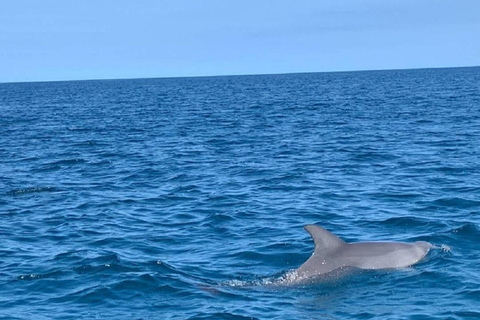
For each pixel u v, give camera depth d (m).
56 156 44.78
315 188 31.25
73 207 28.64
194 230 24.30
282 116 76.44
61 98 150.00
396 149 43.50
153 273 18.70
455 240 21.62
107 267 19.52
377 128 58.31
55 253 21.50
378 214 25.81
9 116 88.62
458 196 28.22
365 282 17.53
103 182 34.59
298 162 39.28
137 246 22.25
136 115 85.69
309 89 161.25
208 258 20.64
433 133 52.44
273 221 25.20
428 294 16.66
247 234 23.44
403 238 22.36
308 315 15.58
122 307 16.45
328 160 39.72
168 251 21.62
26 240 23.38
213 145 49.12
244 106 99.19
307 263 18.42
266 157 41.75
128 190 32.31
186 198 29.95
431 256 19.53
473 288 16.92
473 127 55.97
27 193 31.88
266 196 29.80
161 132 60.41
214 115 81.38
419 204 27.16
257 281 18.11
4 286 18.23
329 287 17.33
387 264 18.56
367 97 113.06
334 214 26.05
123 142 52.81
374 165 37.44
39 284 18.31
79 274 19.08
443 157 39.25
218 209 27.48
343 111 81.31
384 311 15.66
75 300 17.02
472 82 172.38
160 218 26.33
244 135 55.59
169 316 15.74
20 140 55.91
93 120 78.06
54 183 34.44
